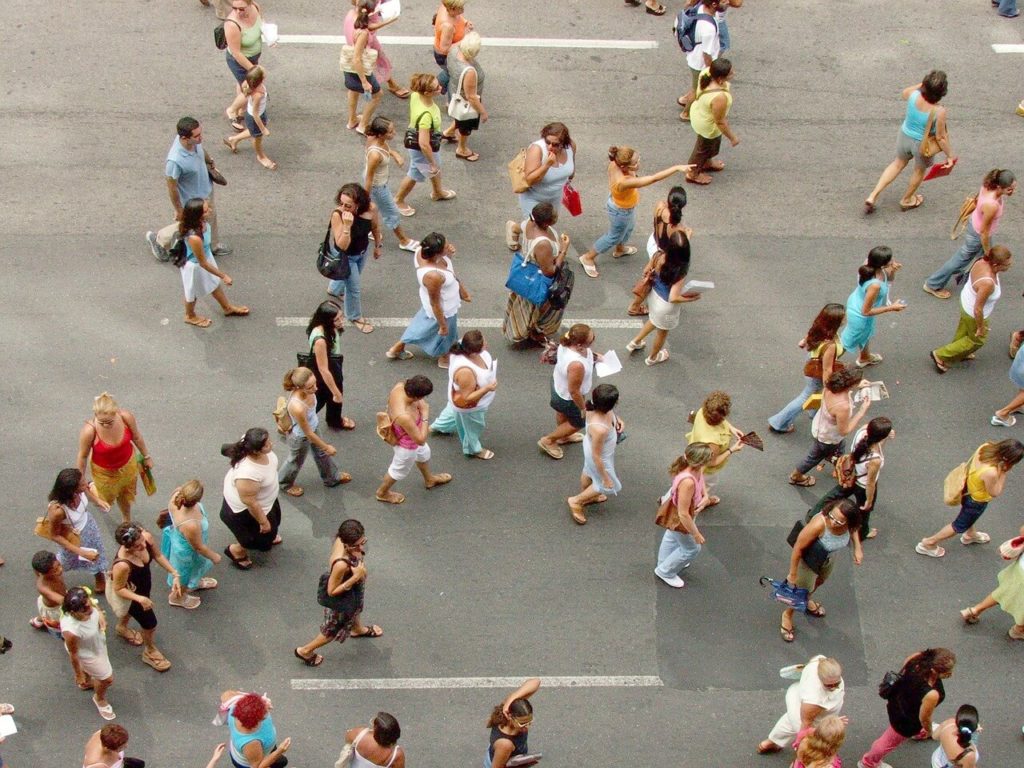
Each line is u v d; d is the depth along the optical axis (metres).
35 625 13.39
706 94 17.97
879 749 12.53
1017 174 19.59
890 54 21.61
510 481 15.22
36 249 17.45
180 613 13.67
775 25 22.08
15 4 21.36
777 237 18.45
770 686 13.48
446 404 15.98
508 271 17.66
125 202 18.22
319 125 19.66
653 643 13.76
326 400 14.90
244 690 13.09
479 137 19.67
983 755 13.04
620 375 16.48
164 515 13.10
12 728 11.49
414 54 20.97
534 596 14.09
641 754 12.84
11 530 14.27
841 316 14.38
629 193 16.70
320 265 15.81
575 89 20.61
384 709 13.05
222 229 17.92
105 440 13.30
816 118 20.39
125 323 16.64
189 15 21.45
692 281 17.44
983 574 14.60
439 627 13.73
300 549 14.34
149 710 12.88
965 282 17.38
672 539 13.74
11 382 15.80
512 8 22.06
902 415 16.23
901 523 15.07
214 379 16.05
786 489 15.34
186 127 15.90
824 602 14.26
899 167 18.42
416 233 18.14
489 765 11.54
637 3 22.27
